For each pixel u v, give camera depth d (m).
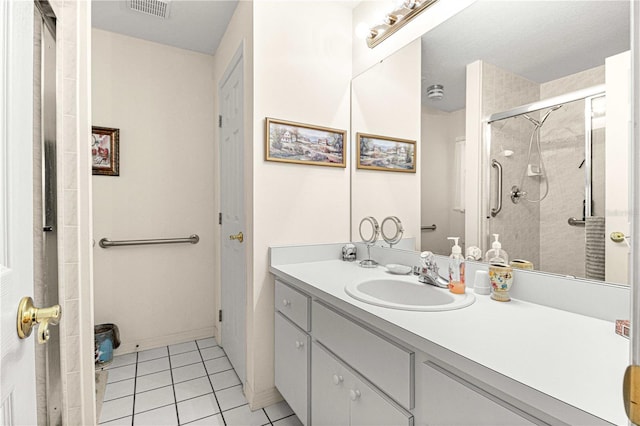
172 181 2.50
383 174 1.80
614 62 0.95
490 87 1.29
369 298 1.11
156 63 2.44
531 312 1.01
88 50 1.41
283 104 1.77
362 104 1.94
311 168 1.87
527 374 0.63
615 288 0.92
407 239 1.68
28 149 0.58
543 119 1.12
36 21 1.17
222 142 2.39
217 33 2.32
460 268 1.24
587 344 0.77
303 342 1.41
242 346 1.91
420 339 0.81
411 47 1.63
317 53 1.90
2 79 0.48
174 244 2.51
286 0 1.79
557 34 1.08
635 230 0.33
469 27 1.36
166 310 2.49
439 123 1.50
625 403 0.34
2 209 0.48
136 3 1.97
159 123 2.45
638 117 0.33
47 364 1.26
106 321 2.29
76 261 1.36
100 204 2.26
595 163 0.99
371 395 1.00
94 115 2.23
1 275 0.47
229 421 1.61
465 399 0.73
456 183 1.43
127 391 1.86
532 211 1.15
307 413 1.39
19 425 0.53
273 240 1.75
